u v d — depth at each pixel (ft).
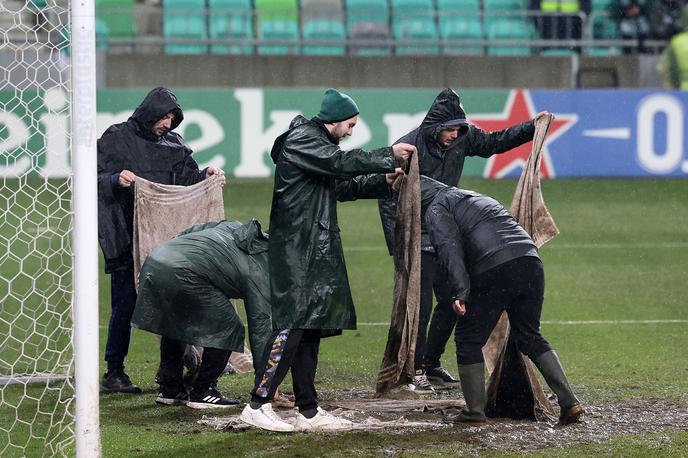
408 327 55.67
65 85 55.57
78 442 45.01
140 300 56.65
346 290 51.44
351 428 52.95
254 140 162.71
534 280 52.75
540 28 190.80
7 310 85.61
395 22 194.90
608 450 49.01
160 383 59.77
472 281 53.01
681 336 81.30
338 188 55.11
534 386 55.52
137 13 187.52
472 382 53.83
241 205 144.87
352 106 51.98
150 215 63.16
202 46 191.31
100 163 64.18
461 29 195.83
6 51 155.74
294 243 50.88
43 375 64.39
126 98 161.48
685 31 187.32
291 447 49.49
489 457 47.78
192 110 161.38
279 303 50.93
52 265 103.96
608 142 164.96
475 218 53.16
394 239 60.18
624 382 65.62
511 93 164.86
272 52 192.75
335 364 72.95
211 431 53.01
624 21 188.96
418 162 58.90
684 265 112.98
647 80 182.80
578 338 80.74
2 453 49.08
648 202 150.00
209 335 56.95
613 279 105.91
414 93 164.25
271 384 51.78
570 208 146.10
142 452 49.03
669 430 53.11
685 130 164.86
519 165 164.66
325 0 203.72
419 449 49.08
